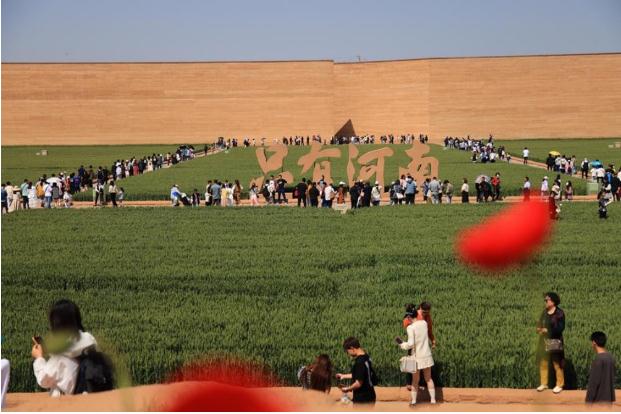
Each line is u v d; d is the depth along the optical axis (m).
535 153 83.94
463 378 14.31
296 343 16.03
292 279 22.56
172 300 20.55
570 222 33.91
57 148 105.00
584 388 14.09
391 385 14.50
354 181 45.25
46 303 19.97
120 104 112.19
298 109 112.88
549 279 22.08
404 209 39.25
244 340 16.36
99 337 16.34
